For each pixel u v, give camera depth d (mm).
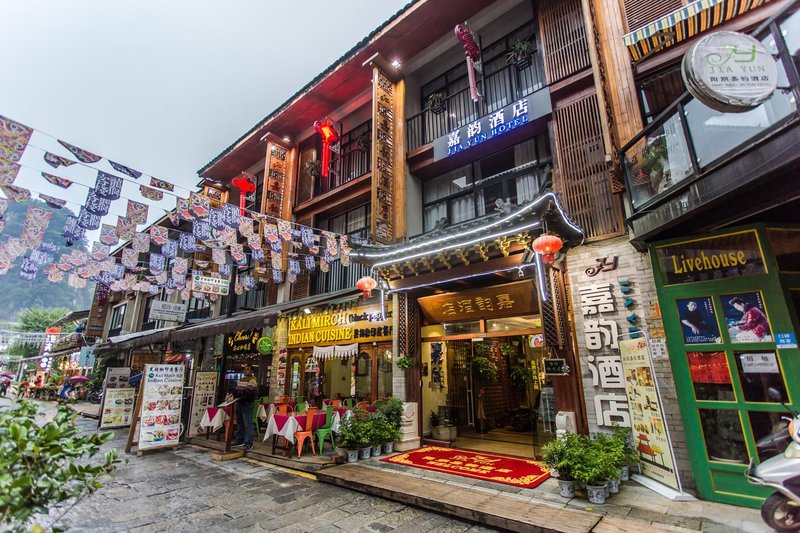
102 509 4598
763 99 3348
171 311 13414
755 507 4008
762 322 4227
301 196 12344
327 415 7445
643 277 5551
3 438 2377
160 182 5535
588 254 6117
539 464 6133
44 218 5145
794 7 3443
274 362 10555
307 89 11320
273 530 4047
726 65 3455
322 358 9891
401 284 7363
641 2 6512
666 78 6266
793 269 4383
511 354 10609
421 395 7871
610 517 3924
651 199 5000
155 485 5590
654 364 5223
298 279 11672
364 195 10438
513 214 5547
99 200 5082
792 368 3965
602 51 6441
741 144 3814
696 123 4402
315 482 5723
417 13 8883
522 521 3879
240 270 12750
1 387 19312
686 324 4719
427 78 10086
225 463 6906
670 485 4465
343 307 9359
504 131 7566
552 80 7156
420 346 8031
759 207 3932
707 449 4402
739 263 4453
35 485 2418
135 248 6367
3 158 4219
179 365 8391
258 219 6887
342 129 11969
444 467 5992
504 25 8789
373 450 6836
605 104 5754
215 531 4020
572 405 5719
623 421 5352
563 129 6855
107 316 23328
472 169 8789
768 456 4016
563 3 7410
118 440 9148
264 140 12859
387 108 9336
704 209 4219
